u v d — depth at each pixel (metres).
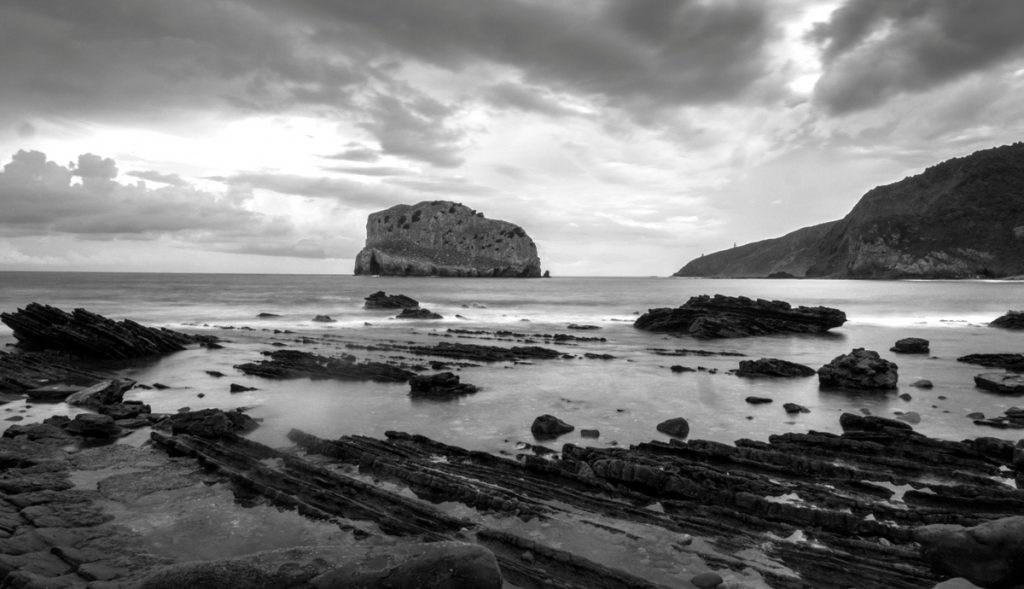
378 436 18.50
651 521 12.13
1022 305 81.19
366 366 29.20
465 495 13.29
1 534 10.89
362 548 7.99
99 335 35.34
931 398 24.08
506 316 67.06
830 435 17.12
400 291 121.00
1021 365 31.31
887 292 119.44
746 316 52.44
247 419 19.41
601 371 30.84
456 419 20.67
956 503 12.84
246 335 46.28
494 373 30.16
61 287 114.81
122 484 14.13
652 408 22.34
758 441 17.05
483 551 8.09
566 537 11.48
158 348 37.22
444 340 44.00
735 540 11.30
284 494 13.32
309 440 16.92
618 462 14.20
